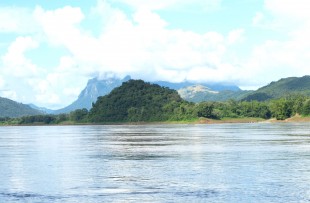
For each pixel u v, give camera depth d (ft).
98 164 201.67
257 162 198.49
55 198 127.44
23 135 586.04
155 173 169.68
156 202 120.57
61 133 638.53
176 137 425.28
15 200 125.59
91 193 133.39
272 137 391.65
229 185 141.59
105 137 460.96
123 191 135.44
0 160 226.38
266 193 128.77
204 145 306.35
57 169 186.70
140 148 290.76
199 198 124.16
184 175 163.32
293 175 159.74
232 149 268.82
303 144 302.45
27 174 173.06
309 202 117.60
